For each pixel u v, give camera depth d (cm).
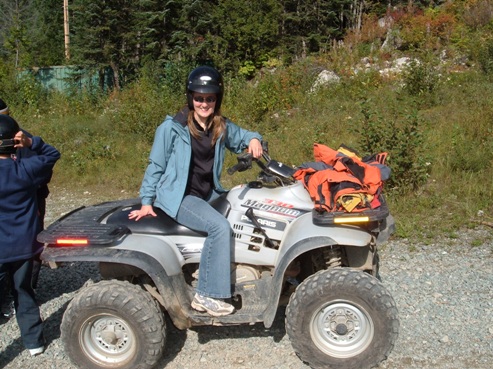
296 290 387
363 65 1783
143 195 408
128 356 399
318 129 1051
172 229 413
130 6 2578
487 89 1253
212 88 390
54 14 3859
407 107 1231
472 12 2116
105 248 395
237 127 436
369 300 373
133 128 1288
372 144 785
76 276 591
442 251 596
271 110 1385
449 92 1312
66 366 429
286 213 409
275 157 966
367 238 382
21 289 430
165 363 421
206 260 394
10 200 416
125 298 387
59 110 1736
